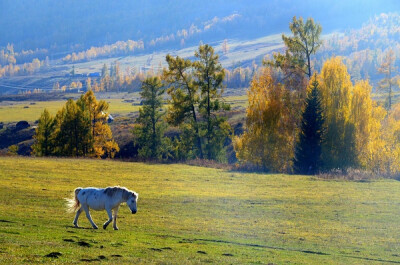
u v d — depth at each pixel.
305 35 71.38
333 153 62.88
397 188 44.97
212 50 79.88
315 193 41.19
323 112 63.12
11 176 45.47
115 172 54.59
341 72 64.62
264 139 65.19
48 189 37.66
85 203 21.36
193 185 45.50
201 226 24.78
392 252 20.52
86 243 16.09
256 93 67.69
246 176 54.19
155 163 68.75
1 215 22.92
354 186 46.19
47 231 18.62
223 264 14.82
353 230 25.73
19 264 11.87
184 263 14.37
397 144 63.69
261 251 18.45
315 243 21.62
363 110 63.38
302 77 68.94
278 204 34.75
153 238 19.70
